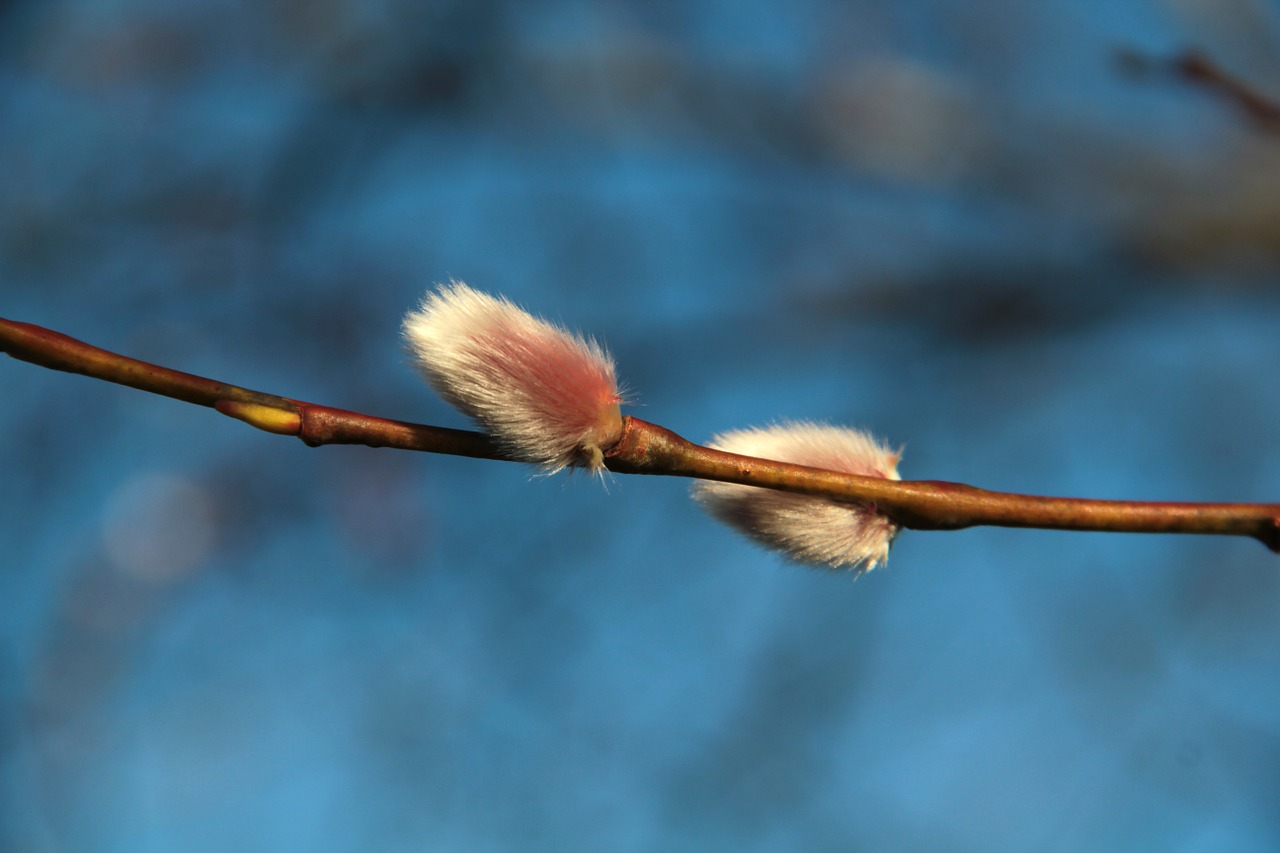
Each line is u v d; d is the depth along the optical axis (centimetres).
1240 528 35
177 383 33
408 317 34
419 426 34
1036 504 35
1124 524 35
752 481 34
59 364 33
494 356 33
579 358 34
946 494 35
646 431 34
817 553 35
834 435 35
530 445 34
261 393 33
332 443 33
